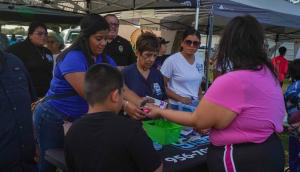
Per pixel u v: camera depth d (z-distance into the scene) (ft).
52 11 22.24
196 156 6.98
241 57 5.81
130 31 31.17
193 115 6.04
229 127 5.80
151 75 9.30
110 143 5.11
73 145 5.43
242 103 5.61
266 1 24.53
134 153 5.12
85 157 5.26
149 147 5.23
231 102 5.62
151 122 7.68
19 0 22.56
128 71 9.01
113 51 15.19
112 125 5.21
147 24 29.19
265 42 5.98
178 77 12.27
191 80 12.34
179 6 19.39
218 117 5.70
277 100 5.86
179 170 6.37
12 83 6.76
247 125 5.67
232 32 5.91
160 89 9.46
